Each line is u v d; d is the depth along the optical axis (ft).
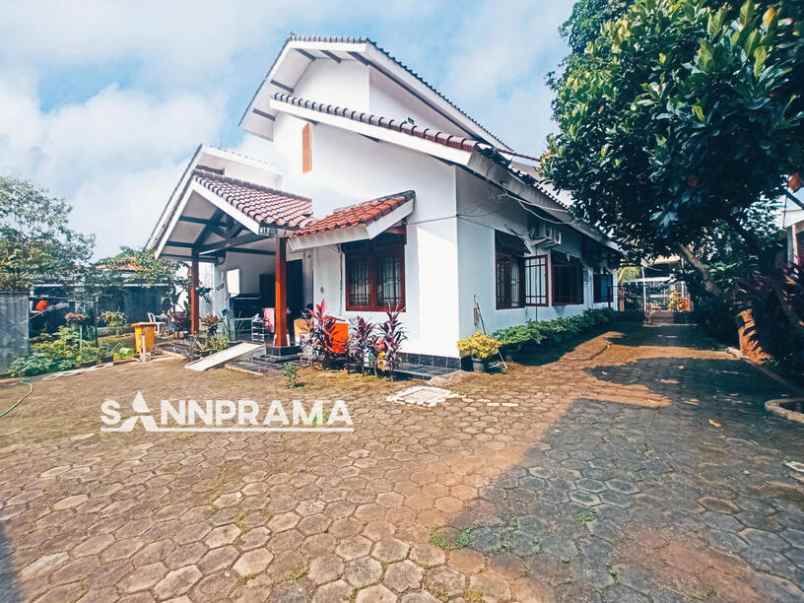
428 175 22.41
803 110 11.21
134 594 6.12
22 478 10.43
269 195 30.76
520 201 23.17
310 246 23.21
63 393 20.90
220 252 39.52
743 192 13.61
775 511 7.70
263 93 34.09
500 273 26.23
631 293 62.49
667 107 11.25
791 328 17.21
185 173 32.07
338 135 27.63
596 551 6.70
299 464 10.69
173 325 45.70
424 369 21.36
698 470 9.46
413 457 10.82
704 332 36.37
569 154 16.70
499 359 23.44
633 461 10.07
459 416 14.12
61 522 8.27
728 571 6.14
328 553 6.89
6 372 27.37
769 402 13.87
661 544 6.82
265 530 7.66
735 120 10.58
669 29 12.29
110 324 50.29
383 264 24.68
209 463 11.03
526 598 5.74
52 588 6.32
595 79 15.24
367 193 25.70
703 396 15.75
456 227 21.24
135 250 60.18
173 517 8.27
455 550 6.86
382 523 7.75
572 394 16.69
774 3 10.80
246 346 30.83
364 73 28.40
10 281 34.22
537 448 11.09
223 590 6.12
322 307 23.84
